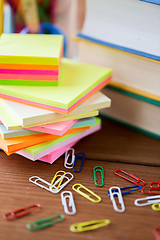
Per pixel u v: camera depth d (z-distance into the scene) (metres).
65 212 0.57
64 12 1.07
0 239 0.51
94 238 0.52
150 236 0.53
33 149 0.66
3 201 0.59
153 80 0.78
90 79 0.75
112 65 0.86
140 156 0.76
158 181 0.67
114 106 0.89
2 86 0.70
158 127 0.82
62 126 0.67
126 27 0.78
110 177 0.68
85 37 0.87
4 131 0.65
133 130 0.87
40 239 0.52
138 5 0.73
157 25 0.71
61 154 0.73
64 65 0.83
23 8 0.95
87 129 0.79
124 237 0.53
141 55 0.75
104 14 0.81
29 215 0.56
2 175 0.66
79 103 0.69
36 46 0.74
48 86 0.71
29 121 0.64
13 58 0.67
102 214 0.58
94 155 0.75
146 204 0.60
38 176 0.67
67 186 0.64
